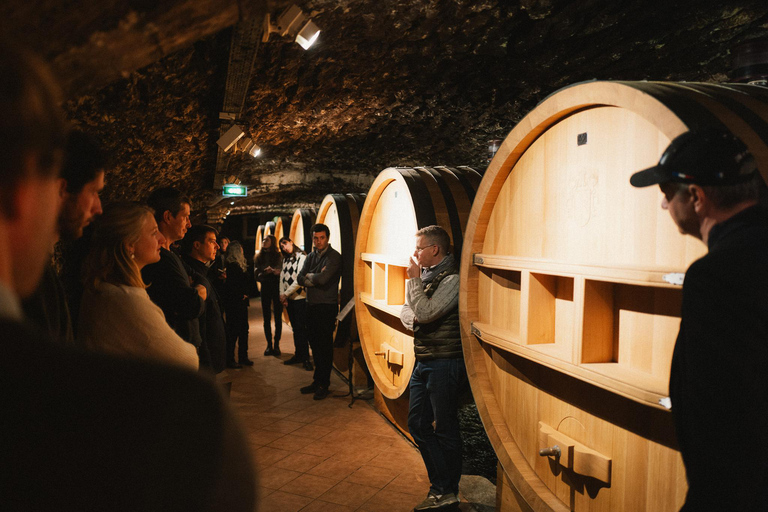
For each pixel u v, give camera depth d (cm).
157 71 321
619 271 158
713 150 109
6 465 38
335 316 505
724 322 99
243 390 530
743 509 96
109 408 40
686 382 105
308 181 950
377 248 430
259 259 709
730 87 162
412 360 363
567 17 365
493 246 254
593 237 182
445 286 288
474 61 446
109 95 318
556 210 203
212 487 42
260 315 1084
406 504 301
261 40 292
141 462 40
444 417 290
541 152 213
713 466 98
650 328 165
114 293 181
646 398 146
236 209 1275
